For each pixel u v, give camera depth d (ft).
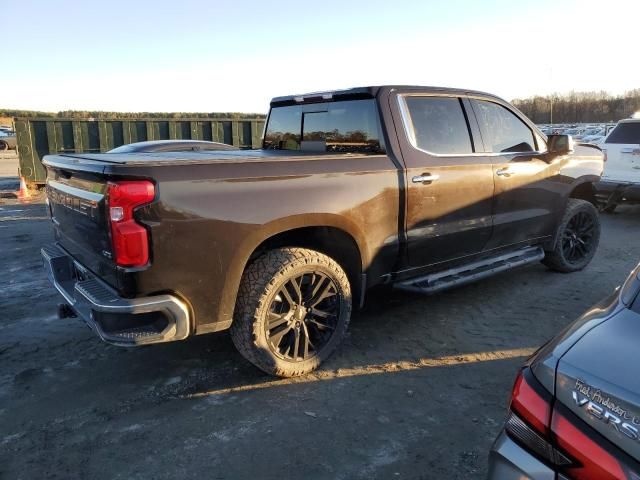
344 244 12.71
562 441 4.96
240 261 10.62
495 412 10.59
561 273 19.71
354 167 12.28
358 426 10.15
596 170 19.62
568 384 5.11
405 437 9.80
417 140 13.80
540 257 17.62
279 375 11.80
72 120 42.60
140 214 9.39
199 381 11.95
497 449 5.52
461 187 14.57
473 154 15.11
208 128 45.24
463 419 10.35
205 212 10.03
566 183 18.30
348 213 12.09
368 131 13.69
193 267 10.05
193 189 9.90
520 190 16.49
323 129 15.29
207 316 10.46
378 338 14.16
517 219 16.57
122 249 9.36
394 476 8.77
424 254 14.17
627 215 32.83
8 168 68.23
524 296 17.30
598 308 6.59
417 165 13.51
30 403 11.04
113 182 9.29
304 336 12.00
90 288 10.33
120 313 9.57
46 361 12.92
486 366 12.53
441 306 16.47
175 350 13.52
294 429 10.07
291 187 11.16
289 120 16.75
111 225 9.36
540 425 5.17
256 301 11.02
